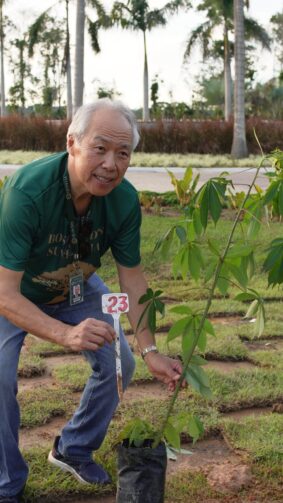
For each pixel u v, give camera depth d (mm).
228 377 4098
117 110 2443
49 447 3293
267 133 24672
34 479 3021
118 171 2477
